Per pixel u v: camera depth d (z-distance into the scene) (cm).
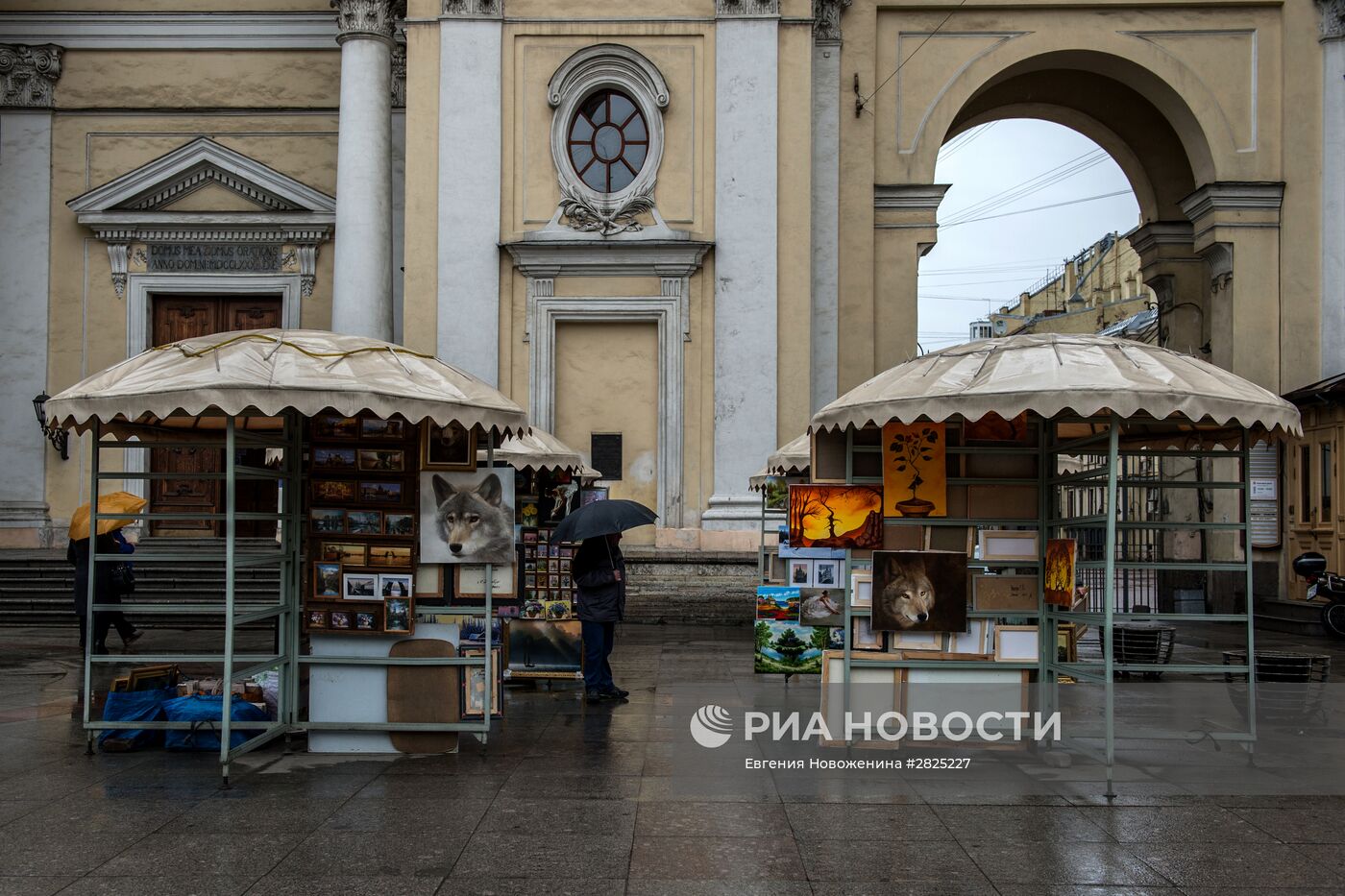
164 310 2222
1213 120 2128
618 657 1470
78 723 970
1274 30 2130
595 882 571
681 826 666
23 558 1938
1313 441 2038
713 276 1967
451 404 797
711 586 1898
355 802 714
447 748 856
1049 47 2134
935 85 2152
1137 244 2478
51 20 2209
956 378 782
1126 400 727
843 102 2141
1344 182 2103
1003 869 594
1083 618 807
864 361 2114
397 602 852
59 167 2214
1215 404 738
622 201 1970
